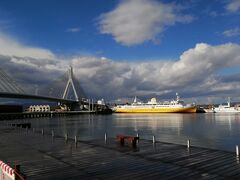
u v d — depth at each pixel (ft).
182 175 50.42
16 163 63.26
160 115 634.84
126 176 50.65
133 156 68.23
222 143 165.48
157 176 50.16
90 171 54.75
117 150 77.25
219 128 279.90
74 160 65.21
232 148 144.15
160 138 191.72
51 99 630.74
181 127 294.25
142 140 95.40
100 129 281.95
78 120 489.67
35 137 113.50
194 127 293.43
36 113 632.79
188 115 625.82
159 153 71.41
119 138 92.99
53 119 536.83
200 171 52.90
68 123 398.62
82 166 59.06
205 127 292.40
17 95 507.71
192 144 160.25
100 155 70.54
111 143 90.79
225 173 51.26
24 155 73.10
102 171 54.54
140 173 52.44
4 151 79.71
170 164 58.90
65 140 101.50
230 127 291.38
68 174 53.01
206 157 65.16
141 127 299.99
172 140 179.01
